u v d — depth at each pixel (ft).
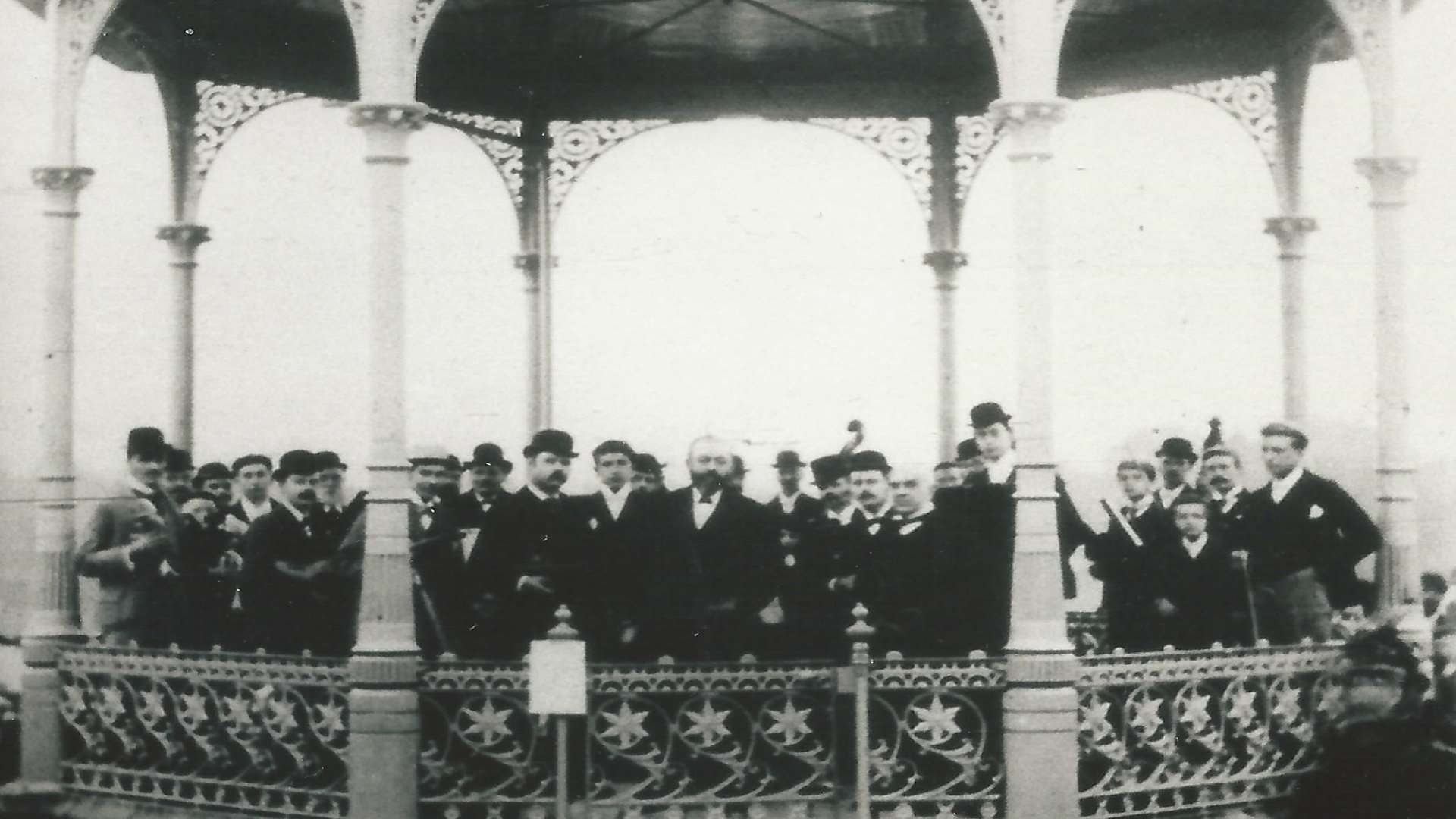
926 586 33.94
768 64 51.39
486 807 32.68
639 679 31.17
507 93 52.24
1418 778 20.54
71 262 38.37
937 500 34.42
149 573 37.81
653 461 36.55
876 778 31.35
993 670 31.24
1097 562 36.32
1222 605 35.45
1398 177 36.63
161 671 35.04
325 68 47.73
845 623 34.24
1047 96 31.50
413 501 36.17
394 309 32.07
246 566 35.73
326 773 34.22
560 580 34.65
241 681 33.71
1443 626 38.73
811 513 37.01
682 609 34.45
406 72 32.37
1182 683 34.96
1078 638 45.78
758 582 34.78
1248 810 33.14
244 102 47.78
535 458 35.17
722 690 31.22
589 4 45.34
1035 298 31.50
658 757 34.81
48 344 38.14
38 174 38.14
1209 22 45.60
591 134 53.42
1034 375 31.45
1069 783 30.58
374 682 31.22
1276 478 36.83
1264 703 33.96
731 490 35.65
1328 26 43.68
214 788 35.32
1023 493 31.32
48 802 36.47
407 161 32.40
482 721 31.60
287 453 36.58
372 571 31.63
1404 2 38.14
